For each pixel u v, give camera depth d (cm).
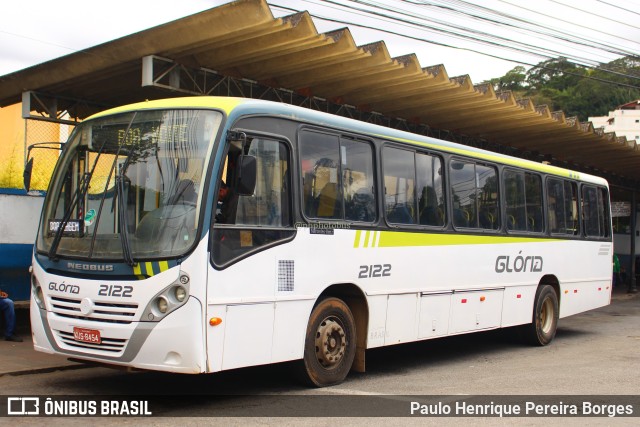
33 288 719
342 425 621
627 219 3177
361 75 1228
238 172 651
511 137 1862
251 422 622
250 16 942
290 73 1203
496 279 1094
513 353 1138
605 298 1461
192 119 681
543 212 1243
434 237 953
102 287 648
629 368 983
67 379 800
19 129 1750
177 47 1032
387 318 866
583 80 6556
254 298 679
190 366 617
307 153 770
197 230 631
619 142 1958
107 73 1145
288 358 724
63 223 696
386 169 888
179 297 620
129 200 666
